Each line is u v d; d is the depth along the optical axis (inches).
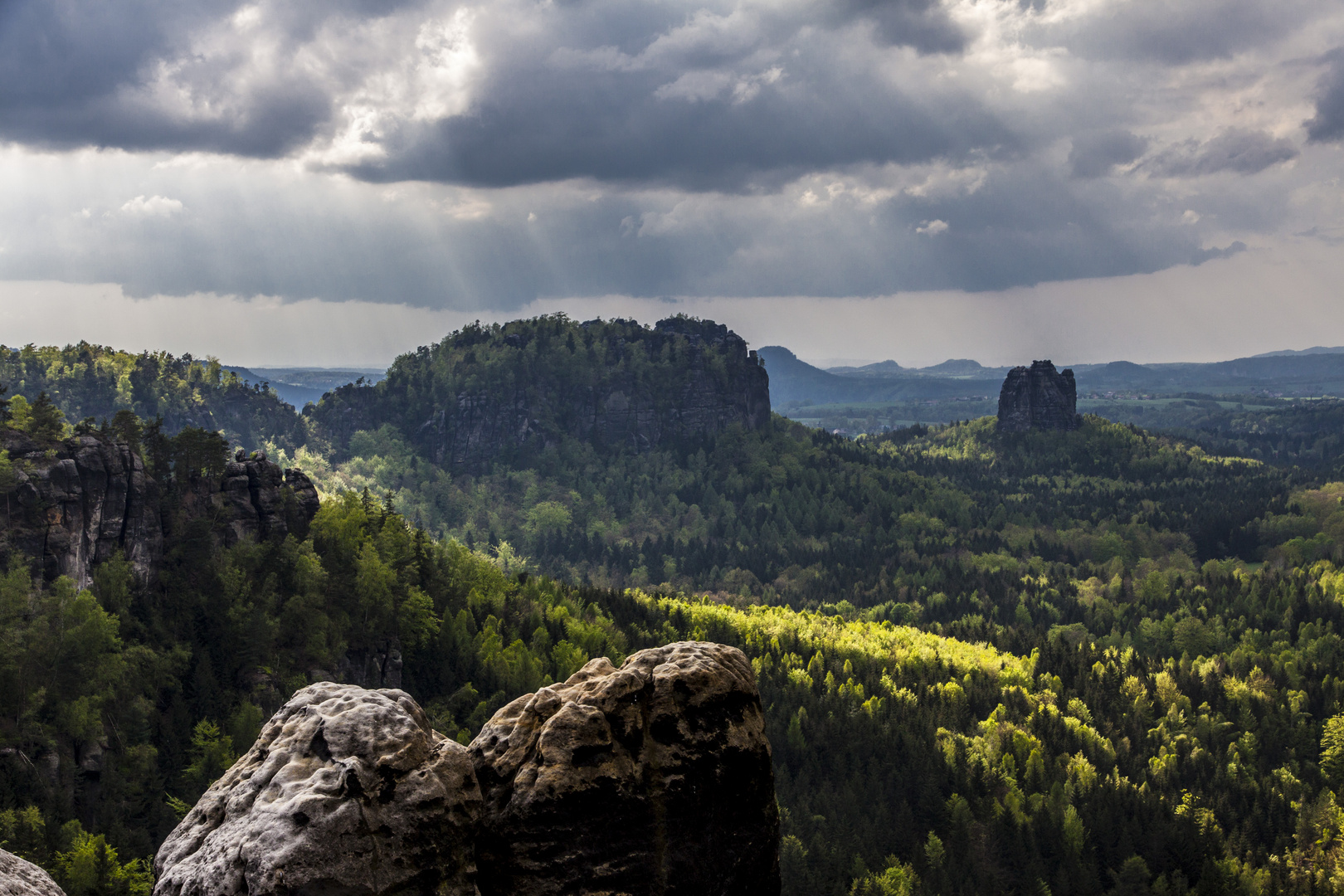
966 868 5861.2
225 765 4795.8
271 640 5757.9
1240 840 6732.3
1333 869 6220.5
